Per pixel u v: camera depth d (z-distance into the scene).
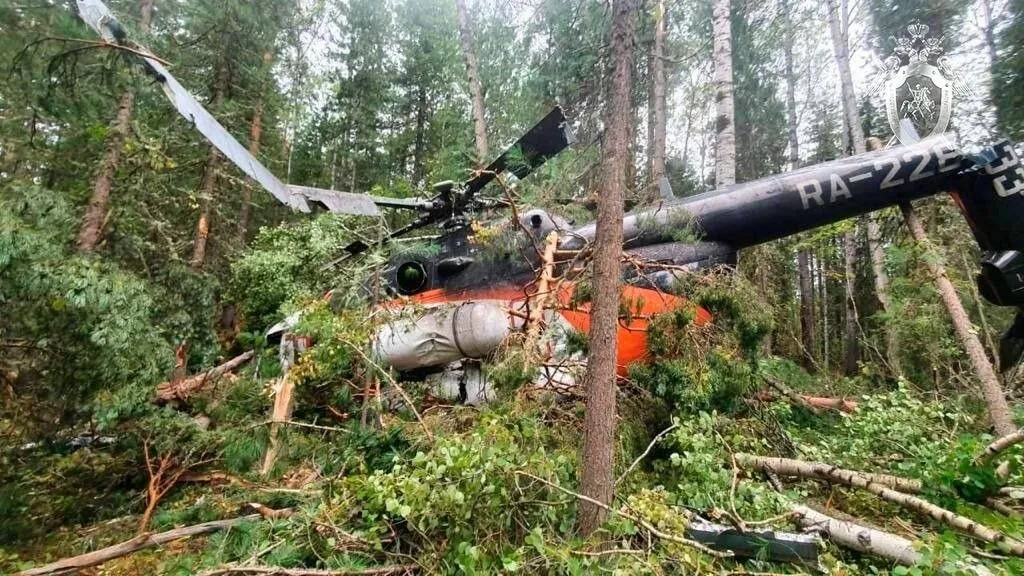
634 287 4.95
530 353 3.81
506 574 2.37
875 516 3.41
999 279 5.04
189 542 3.41
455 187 4.99
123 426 4.30
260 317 8.64
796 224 5.29
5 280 3.35
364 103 17.06
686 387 4.05
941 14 9.77
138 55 2.69
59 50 3.21
